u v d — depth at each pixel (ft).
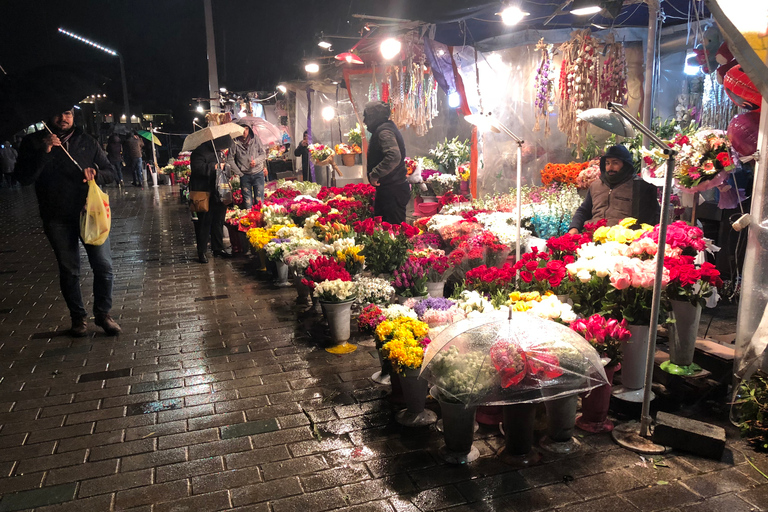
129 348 15.37
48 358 14.73
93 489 9.12
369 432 10.68
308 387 12.71
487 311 11.38
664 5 20.34
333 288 14.17
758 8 8.92
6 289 21.71
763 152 10.22
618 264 10.61
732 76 11.93
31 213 44.62
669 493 8.60
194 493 8.95
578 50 20.40
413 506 8.46
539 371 8.55
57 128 15.16
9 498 8.94
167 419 11.41
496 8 19.03
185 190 48.83
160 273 24.02
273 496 8.81
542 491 8.73
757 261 10.35
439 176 30.76
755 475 9.01
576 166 21.70
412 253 16.66
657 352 12.33
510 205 20.90
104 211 15.40
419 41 24.40
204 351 15.03
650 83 18.83
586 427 10.50
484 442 10.21
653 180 14.29
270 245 19.70
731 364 11.42
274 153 57.31
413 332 10.81
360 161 39.22
